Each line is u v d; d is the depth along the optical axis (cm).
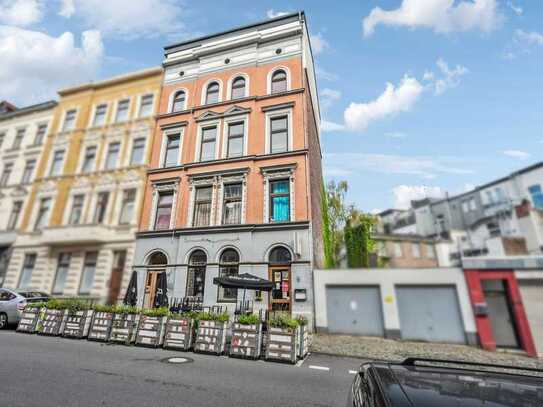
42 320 959
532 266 1057
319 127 2284
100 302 1465
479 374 233
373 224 2005
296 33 1625
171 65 1884
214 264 1321
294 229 1276
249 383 531
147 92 1914
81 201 1788
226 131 1585
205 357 716
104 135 1888
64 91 2133
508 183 2917
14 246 1800
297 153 1393
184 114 1716
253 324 750
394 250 3300
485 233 2980
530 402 182
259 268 1259
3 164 2128
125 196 1698
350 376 613
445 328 1107
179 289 1328
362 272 1250
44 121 2145
